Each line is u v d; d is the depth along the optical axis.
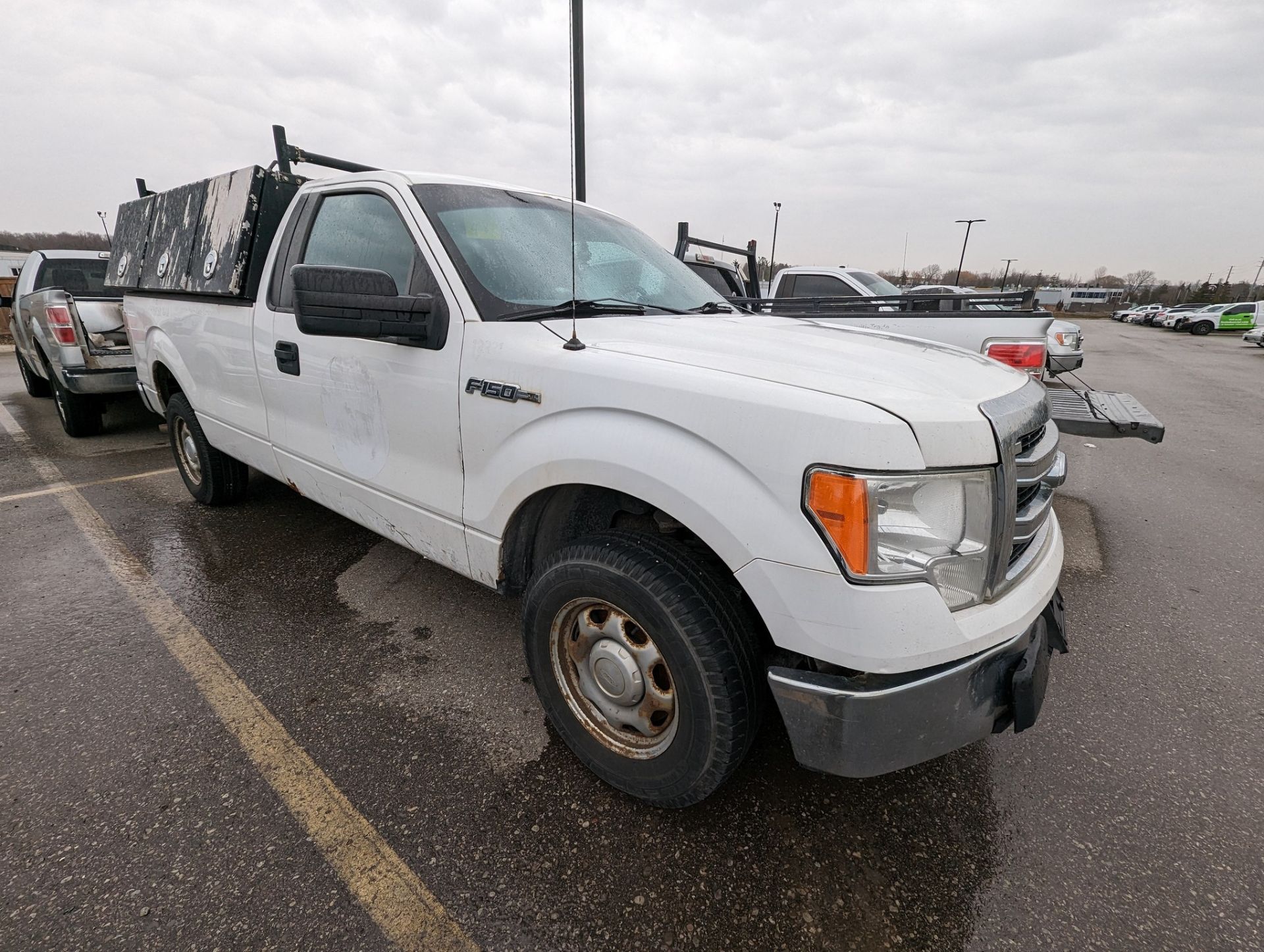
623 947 1.55
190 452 4.23
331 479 2.79
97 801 1.91
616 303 2.44
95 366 5.54
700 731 1.69
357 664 2.63
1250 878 1.76
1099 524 4.50
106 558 3.55
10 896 1.61
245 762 2.09
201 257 3.50
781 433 1.47
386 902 1.63
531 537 2.20
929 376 1.73
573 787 2.02
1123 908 1.67
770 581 1.49
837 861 1.79
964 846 1.85
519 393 1.94
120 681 2.49
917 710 1.49
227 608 3.05
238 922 1.57
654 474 1.63
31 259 7.38
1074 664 2.79
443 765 2.10
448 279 2.19
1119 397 4.63
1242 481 5.62
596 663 1.93
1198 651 2.89
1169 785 2.10
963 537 1.49
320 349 2.63
